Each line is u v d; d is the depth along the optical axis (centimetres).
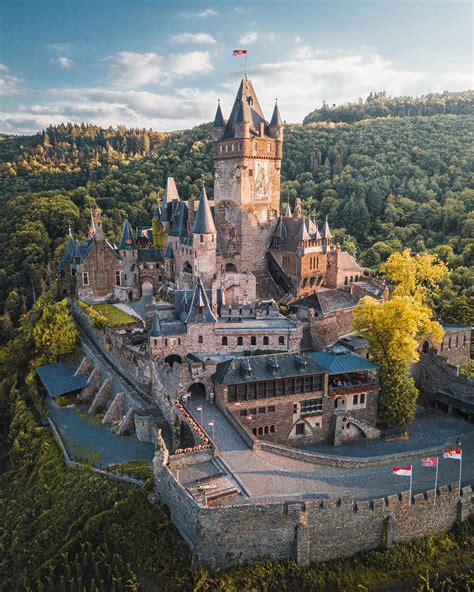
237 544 4797
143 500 5638
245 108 10244
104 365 8912
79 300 11150
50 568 5288
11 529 6531
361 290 10469
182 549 4938
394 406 7369
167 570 4791
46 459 7219
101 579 4975
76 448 7231
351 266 11494
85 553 5253
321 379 7100
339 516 4984
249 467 5750
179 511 5119
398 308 7612
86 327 10275
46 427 8056
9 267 17038
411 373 8762
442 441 7194
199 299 7844
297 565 4872
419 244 15862
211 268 10031
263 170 10725
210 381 7075
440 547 5259
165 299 10594
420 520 5291
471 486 5581
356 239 17812
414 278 10644
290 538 4891
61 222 19075
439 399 8212
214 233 9975
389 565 5006
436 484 5391
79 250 11694
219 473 5575
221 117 10712
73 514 6050
